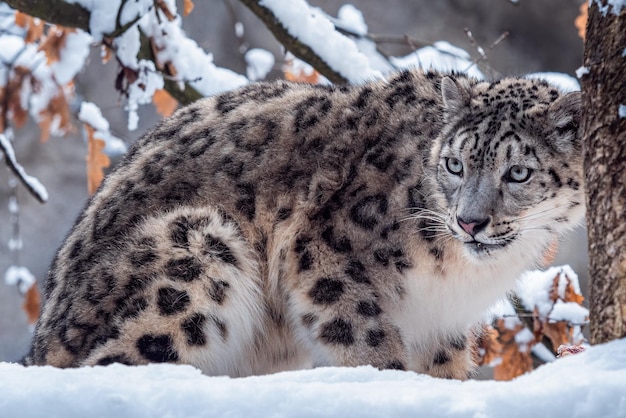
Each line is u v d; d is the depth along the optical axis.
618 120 6.68
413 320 10.55
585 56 7.16
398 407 5.82
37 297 18.03
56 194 30.66
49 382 6.24
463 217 9.53
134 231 10.34
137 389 6.12
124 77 14.27
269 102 11.11
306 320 10.32
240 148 10.75
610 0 6.86
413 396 5.92
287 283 10.44
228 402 5.97
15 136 30.16
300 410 5.86
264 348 10.86
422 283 10.27
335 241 10.19
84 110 16.28
